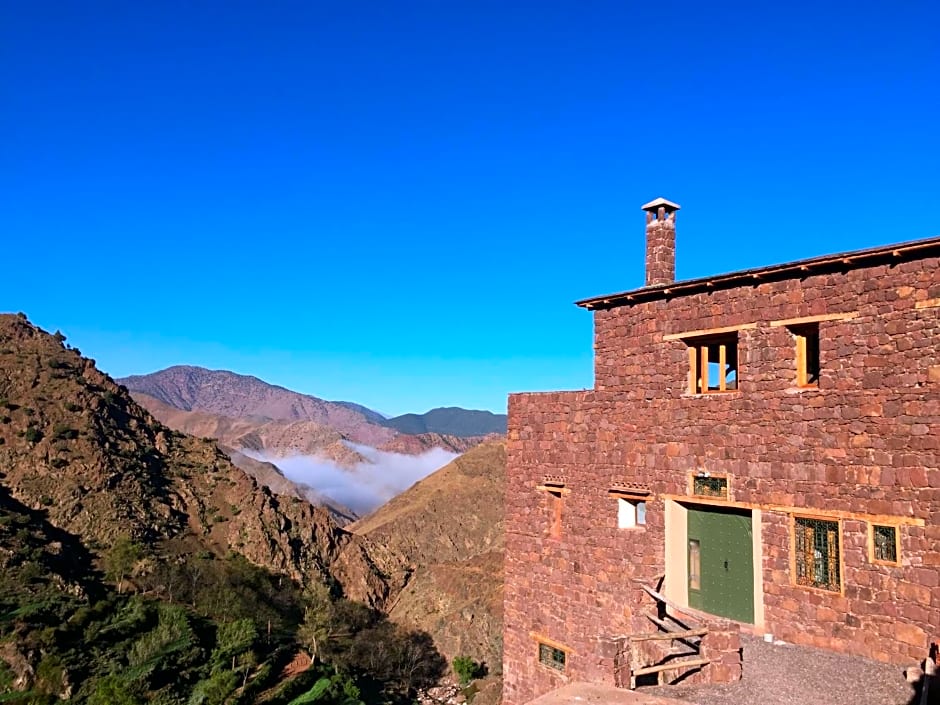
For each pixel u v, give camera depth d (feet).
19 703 104.22
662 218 56.85
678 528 50.11
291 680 132.57
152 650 125.29
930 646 37.35
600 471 55.16
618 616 52.75
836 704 34.12
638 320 53.47
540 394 60.54
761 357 45.80
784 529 43.91
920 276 38.96
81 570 162.50
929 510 37.91
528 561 60.23
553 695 34.91
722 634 38.47
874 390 40.42
